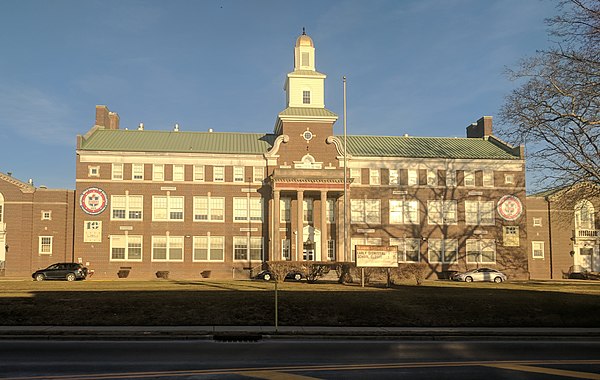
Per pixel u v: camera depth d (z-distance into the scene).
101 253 68.69
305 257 70.31
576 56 37.31
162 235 69.81
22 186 69.69
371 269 47.03
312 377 15.38
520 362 18.33
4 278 60.91
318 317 29.44
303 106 75.81
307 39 78.50
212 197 71.12
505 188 75.31
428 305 31.89
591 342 24.42
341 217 70.75
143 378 15.16
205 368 16.83
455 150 77.69
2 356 19.28
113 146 71.19
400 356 19.59
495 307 31.84
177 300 31.31
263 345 22.53
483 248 74.06
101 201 69.25
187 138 75.88
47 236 69.38
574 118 39.44
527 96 44.25
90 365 17.39
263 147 74.56
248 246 70.81
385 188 73.12
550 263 77.56
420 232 73.06
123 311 29.52
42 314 28.81
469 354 20.25
